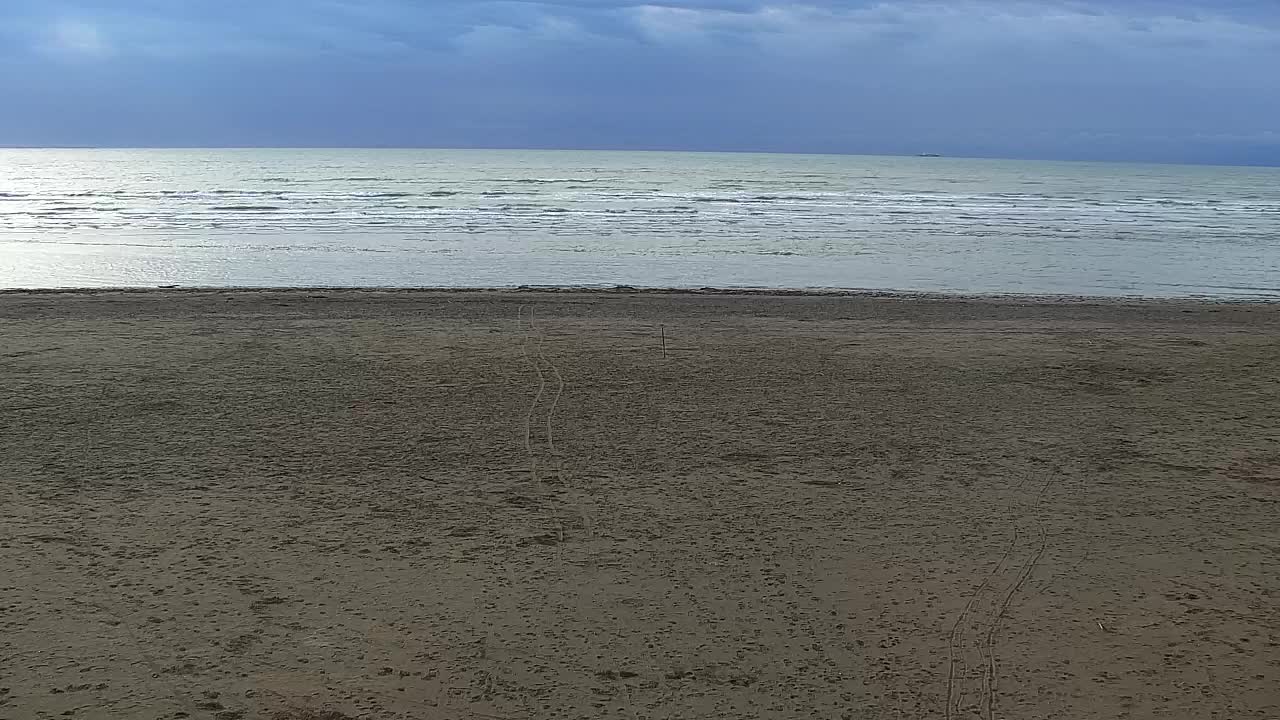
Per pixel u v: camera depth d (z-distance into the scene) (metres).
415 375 8.22
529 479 5.43
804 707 3.12
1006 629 3.67
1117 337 10.69
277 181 65.25
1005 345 10.06
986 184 78.75
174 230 26.39
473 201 41.94
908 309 13.29
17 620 3.62
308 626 3.62
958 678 3.31
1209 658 3.46
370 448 6.02
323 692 3.16
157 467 5.56
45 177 74.31
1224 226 33.62
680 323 11.45
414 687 3.20
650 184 65.88
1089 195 61.22
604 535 4.58
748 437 6.36
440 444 6.13
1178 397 7.73
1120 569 4.25
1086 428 6.71
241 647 3.45
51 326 10.52
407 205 38.44
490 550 4.38
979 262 21.42
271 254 20.89
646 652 3.46
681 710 3.09
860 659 3.43
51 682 3.19
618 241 24.61
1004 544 4.53
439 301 13.30
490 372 8.39
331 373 8.26
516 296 13.97
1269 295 17.11
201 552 4.30
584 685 3.23
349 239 24.27
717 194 52.41
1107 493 5.29
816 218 34.22
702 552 4.38
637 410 7.07
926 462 5.84
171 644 3.46
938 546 4.49
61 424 6.48
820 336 10.54
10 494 5.04
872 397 7.60
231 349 9.31
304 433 6.36
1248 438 6.48
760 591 3.97
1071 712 3.10
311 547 4.39
